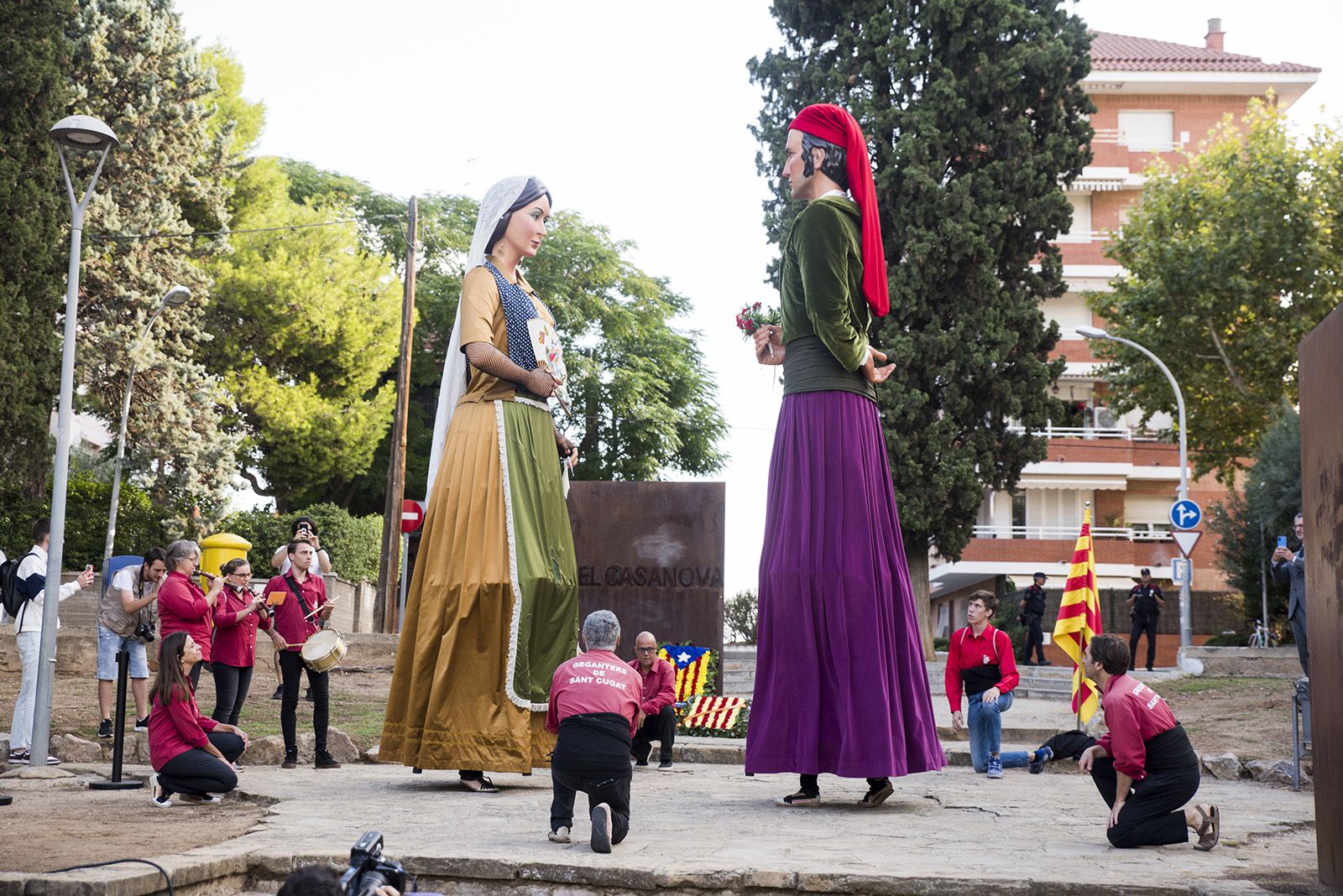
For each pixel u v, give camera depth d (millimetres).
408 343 30453
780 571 9383
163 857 5977
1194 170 37625
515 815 8094
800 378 9672
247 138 42000
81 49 28203
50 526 11219
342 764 11750
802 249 9445
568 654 9953
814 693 9180
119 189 29516
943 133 30469
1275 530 31641
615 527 16250
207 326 38969
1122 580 47312
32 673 11523
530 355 10172
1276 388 35969
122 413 30172
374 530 35281
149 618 12305
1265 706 17172
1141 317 37500
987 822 8477
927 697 9539
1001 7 30359
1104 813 9188
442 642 9609
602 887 5996
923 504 29203
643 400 46188
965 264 30016
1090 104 31391
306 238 41031
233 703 11578
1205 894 5695
